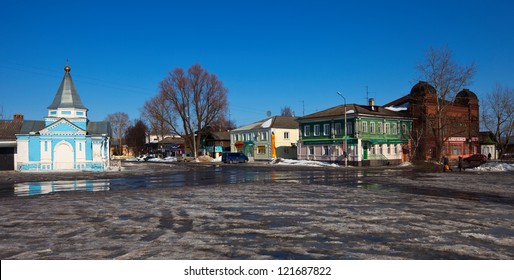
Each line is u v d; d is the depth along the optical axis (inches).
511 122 2652.6
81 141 1756.9
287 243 358.3
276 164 2367.1
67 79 1838.1
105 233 401.7
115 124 5022.1
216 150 3518.7
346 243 357.7
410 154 2465.6
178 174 1485.0
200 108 2918.3
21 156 1706.4
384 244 353.4
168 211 542.3
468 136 2765.7
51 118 1758.1
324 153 2365.9
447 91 2126.0
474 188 866.1
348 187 900.6
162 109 2923.2
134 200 669.9
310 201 644.7
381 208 563.8
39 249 338.6
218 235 391.5
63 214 520.7
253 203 622.5
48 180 1210.6
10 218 491.2
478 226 433.1
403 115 2475.4
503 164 1786.4
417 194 747.4
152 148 5118.1
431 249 336.2
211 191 818.2
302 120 2491.4
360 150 2162.9
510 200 663.1
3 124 1813.5
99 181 1162.6
